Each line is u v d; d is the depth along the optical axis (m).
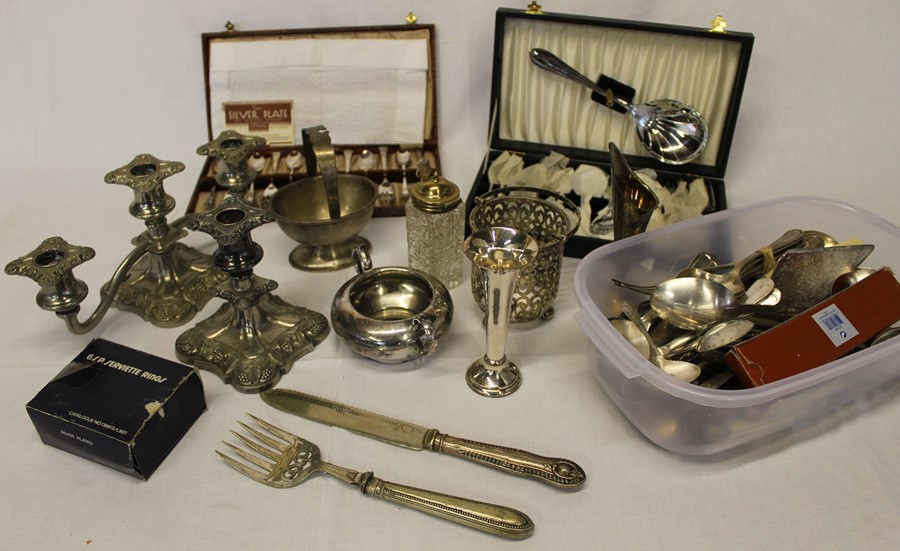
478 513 0.78
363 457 0.87
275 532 0.79
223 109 1.44
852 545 0.77
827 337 0.87
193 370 0.89
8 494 0.83
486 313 0.90
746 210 1.08
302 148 1.47
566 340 1.06
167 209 1.07
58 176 1.48
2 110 1.50
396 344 0.95
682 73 1.30
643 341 0.90
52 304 0.94
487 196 1.12
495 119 1.38
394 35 1.42
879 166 1.47
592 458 0.87
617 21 1.25
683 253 1.08
